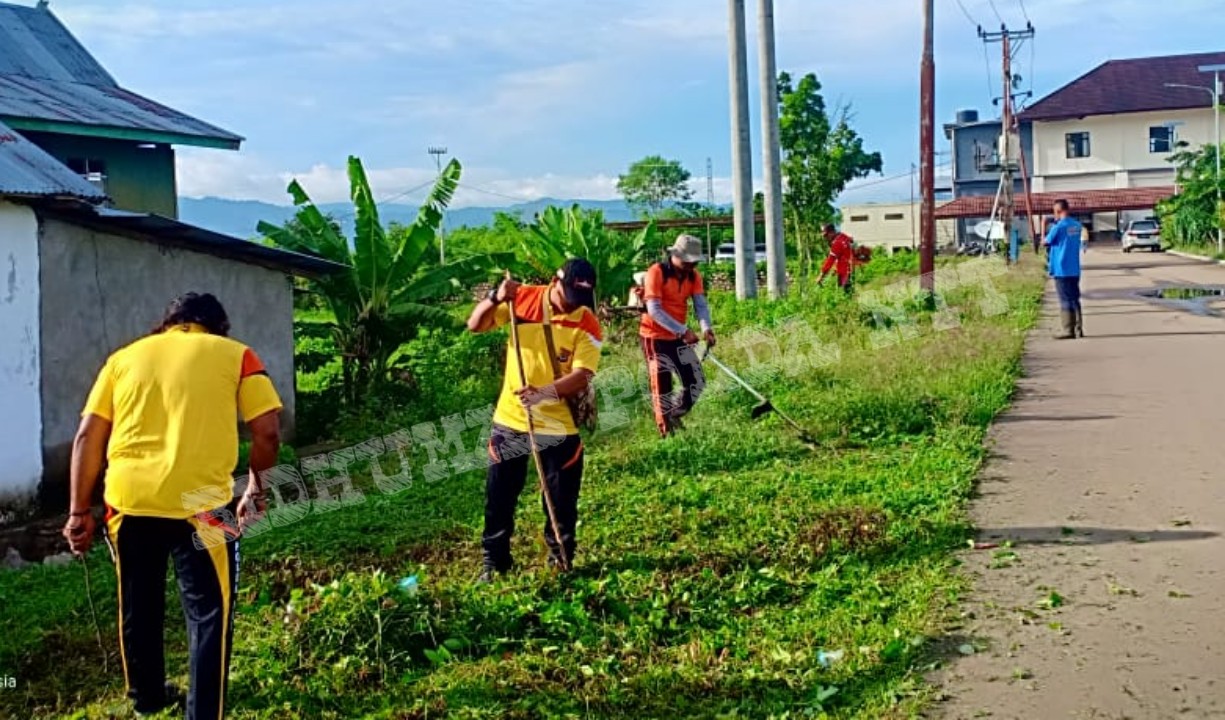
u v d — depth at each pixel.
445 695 4.65
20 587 6.83
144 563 4.53
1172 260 38.78
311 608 5.24
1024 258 34.75
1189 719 3.99
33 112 13.70
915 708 4.20
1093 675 4.38
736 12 18.95
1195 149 60.78
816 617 5.28
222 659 4.38
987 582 5.50
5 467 8.55
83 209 9.02
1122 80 63.06
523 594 5.57
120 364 4.54
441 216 13.31
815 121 34.25
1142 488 7.05
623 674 4.82
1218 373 11.55
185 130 15.38
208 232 10.13
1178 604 5.05
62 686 5.22
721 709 4.42
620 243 22.95
